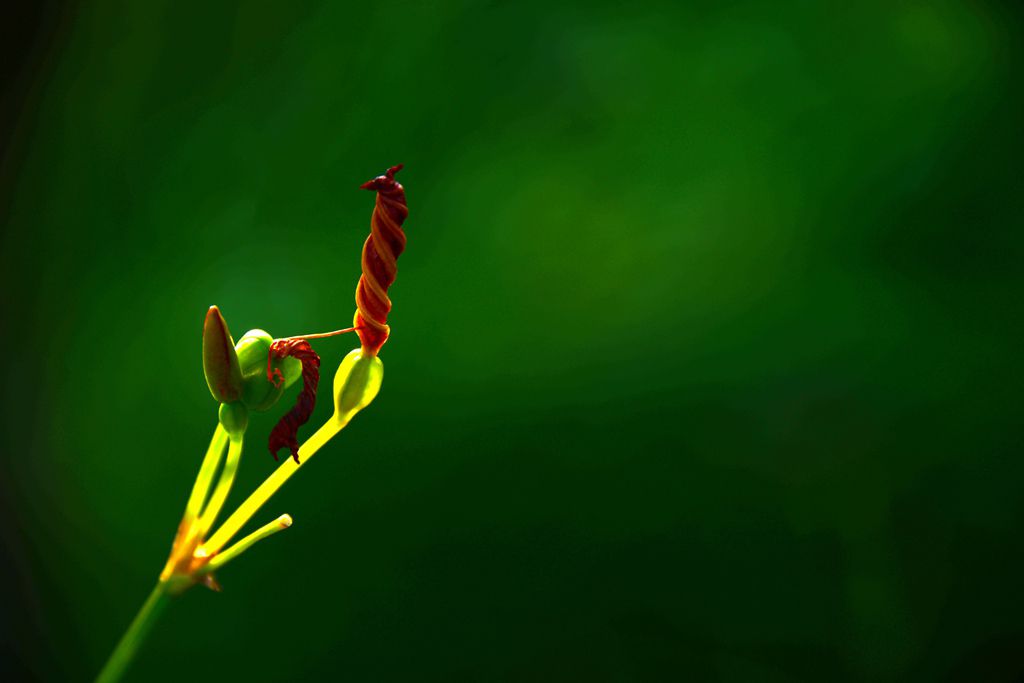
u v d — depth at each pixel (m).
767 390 1.23
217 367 0.50
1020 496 1.19
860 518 1.20
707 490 1.22
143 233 1.29
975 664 1.17
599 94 1.31
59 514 1.24
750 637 1.19
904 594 1.19
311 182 1.29
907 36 1.31
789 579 1.20
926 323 1.25
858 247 1.28
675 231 1.28
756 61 1.32
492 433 1.23
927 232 1.28
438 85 1.31
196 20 1.34
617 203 1.29
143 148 1.31
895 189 1.29
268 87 1.32
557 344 1.25
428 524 1.21
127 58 1.33
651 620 1.19
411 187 1.29
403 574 1.20
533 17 1.33
